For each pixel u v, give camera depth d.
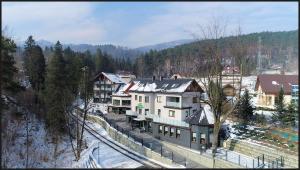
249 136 43.94
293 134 39.59
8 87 39.66
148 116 57.53
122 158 41.31
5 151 39.44
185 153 42.56
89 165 38.09
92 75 100.50
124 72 139.88
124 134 51.72
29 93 61.06
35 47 78.56
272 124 46.53
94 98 96.56
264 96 62.69
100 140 53.00
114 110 82.38
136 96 64.31
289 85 61.78
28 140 45.91
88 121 71.12
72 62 70.94
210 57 42.69
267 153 37.88
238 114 50.41
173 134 49.66
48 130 52.28
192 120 46.50
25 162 38.78
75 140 52.94
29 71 74.00
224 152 41.97
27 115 54.84
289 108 44.69
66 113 51.41
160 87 59.69
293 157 34.66
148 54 176.38
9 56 39.88
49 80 56.19
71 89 59.91
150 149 42.38
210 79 45.66
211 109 45.72
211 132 45.22
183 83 55.25
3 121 42.31
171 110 55.25
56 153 44.69
